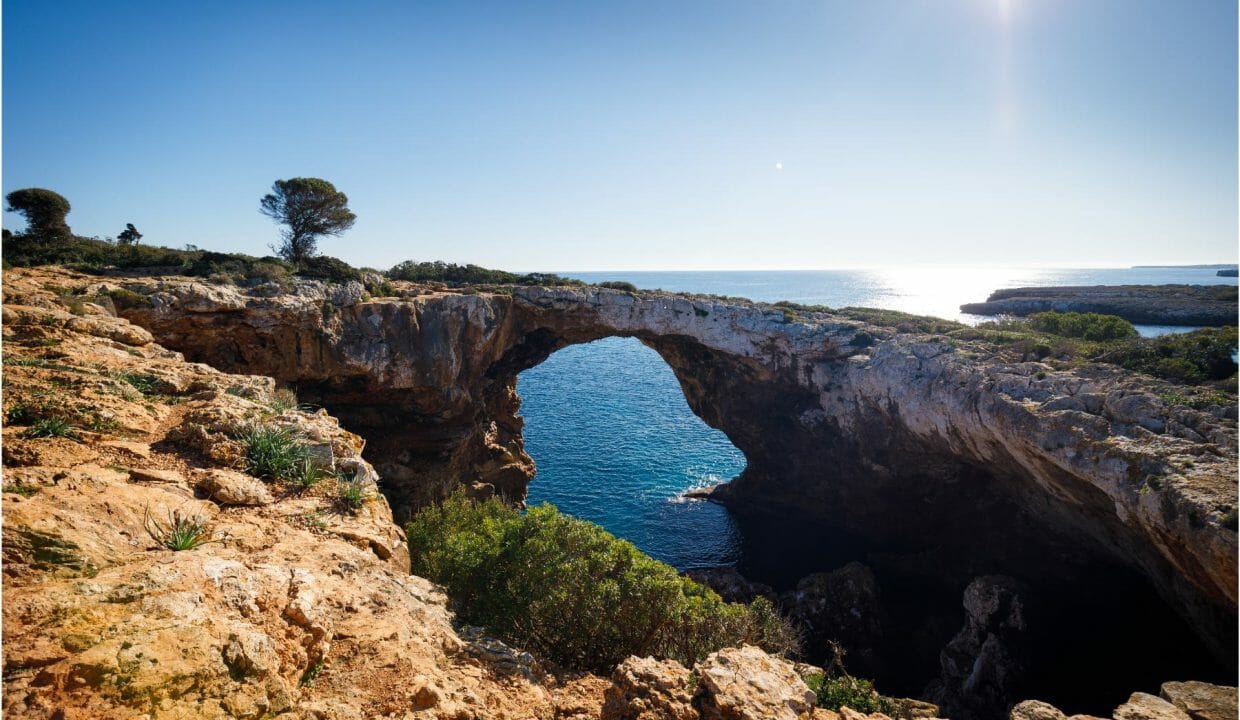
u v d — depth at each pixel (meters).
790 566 43.09
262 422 11.46
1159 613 29.48
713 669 7.38
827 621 33.69
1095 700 25.77
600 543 13.91
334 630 6.79
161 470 8.92
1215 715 10.48
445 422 48.94
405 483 46.97
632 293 56.31
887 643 33.31
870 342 44.75
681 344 55.81
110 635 4.68
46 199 44.84
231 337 37.16
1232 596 17.89
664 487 57.84
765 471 53.84
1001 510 38.44
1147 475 20.66
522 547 12.92
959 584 38.44
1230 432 20.03
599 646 12.01
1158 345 28.23
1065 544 34.84
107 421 10.03
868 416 42.19
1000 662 26.88
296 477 10.24
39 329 15.84
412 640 7.23
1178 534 18.66
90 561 5.69
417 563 14.70
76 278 33.97
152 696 4.40
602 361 138.50
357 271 50.50
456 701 6.52
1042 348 32.94
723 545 46.38
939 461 38.97
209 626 5.19
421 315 45.81
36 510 6.14
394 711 5.89
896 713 12.70
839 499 48.62
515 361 57.25
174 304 33.41
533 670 8.70
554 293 53.81
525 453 61.47
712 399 56.94
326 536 8.85
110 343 16.66
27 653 4.30
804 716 7.12
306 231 55.59
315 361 40.97
